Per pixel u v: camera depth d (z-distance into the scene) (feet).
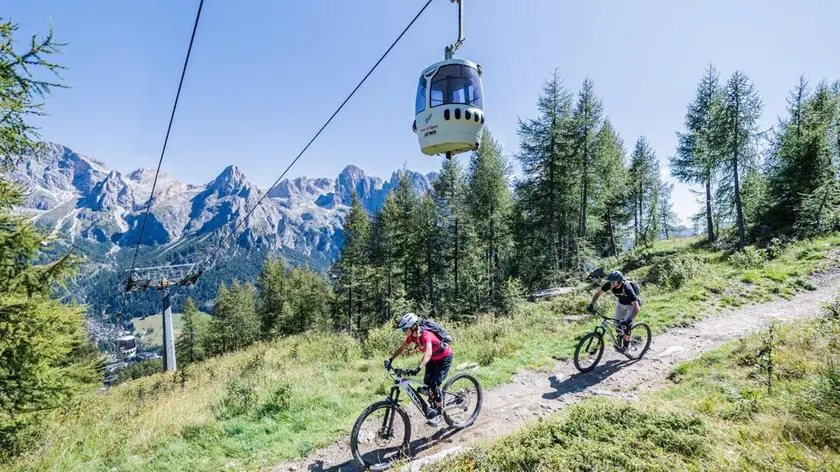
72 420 32.30
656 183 171.22
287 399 26.84
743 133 86.28
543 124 100.83
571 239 114.52
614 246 132.16
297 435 22.44
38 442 25.58
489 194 109.91
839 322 26.32
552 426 16.22
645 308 41.19
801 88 109.70
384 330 45.88
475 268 108.68
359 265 147.02
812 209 77.25
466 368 30.37
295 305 191.21
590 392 24.84
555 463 13.28
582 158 102.73
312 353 50.37
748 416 16.15
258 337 204.64
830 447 12.87
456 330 44.34
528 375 28.58
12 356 24.50
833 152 91.40
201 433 23.48
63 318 26.61
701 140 99.14
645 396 22.45
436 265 132.46
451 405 20.76
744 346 26.66
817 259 54.24
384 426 19.21
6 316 24.00
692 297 43.14
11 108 22.31
